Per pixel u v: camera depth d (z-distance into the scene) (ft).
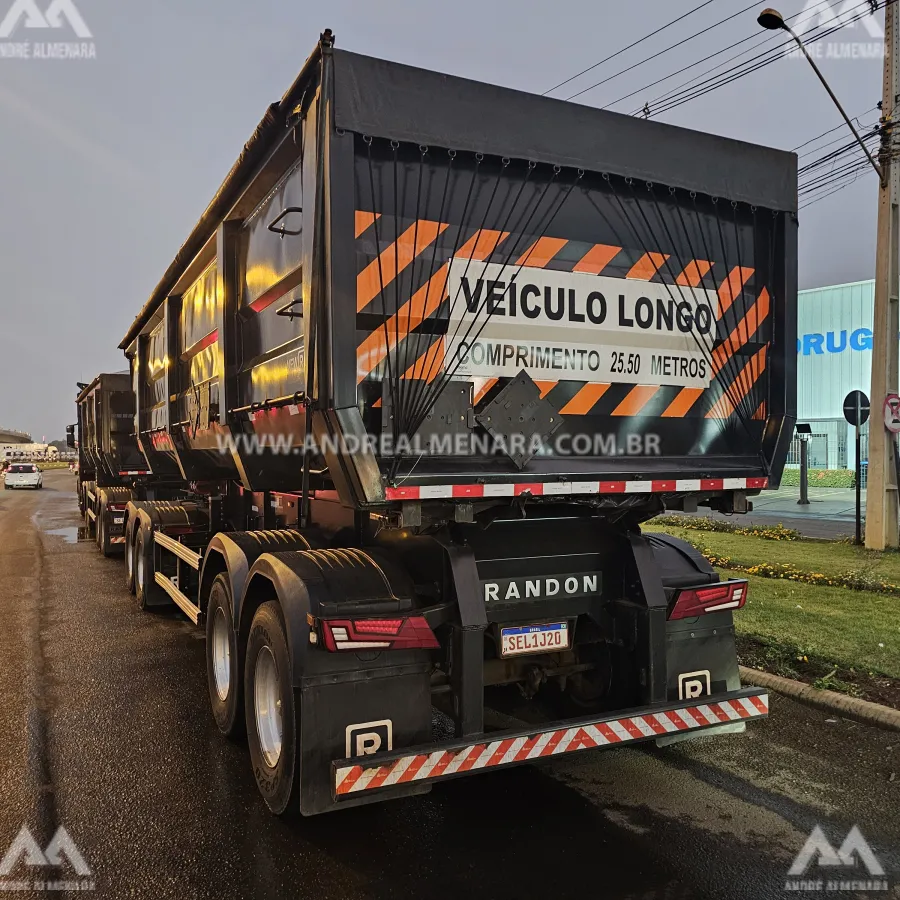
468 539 11.60
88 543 47.70
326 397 9.89
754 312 13.97
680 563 13.43
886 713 14.93
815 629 20.62
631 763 13.51
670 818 11.46
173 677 18.74
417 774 9.87
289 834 10.99
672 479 12.37
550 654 13.07
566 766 13.42
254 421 14.64
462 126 10.75
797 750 13.99
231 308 15.88
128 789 12.47
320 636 9.88
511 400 11.19
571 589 12.42
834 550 36.04
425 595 11.48
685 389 13.19
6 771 13.15
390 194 10.28
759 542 39.04
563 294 11.83
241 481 17.87
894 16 36.96
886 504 36.11
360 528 12.89
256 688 12.05
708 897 9.40
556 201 11.74
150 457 29.66
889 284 36.50
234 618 13.57
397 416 10.34
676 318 13.04
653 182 12.55
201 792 12.37
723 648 12.98
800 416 95.30
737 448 13.83
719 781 12.75
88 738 14.71
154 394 27.66
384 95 10.12
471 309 10.98
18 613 26.32
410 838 10.88
